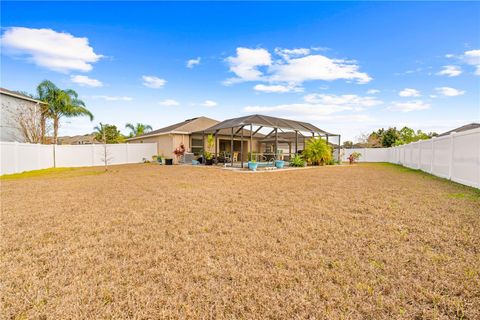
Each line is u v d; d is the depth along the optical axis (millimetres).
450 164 8945
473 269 2461
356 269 2506
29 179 10234
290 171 13398
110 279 2391
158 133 21406
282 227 3855
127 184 8523
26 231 3789
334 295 2090
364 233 3529
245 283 2299
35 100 18547
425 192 6539
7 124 17047
